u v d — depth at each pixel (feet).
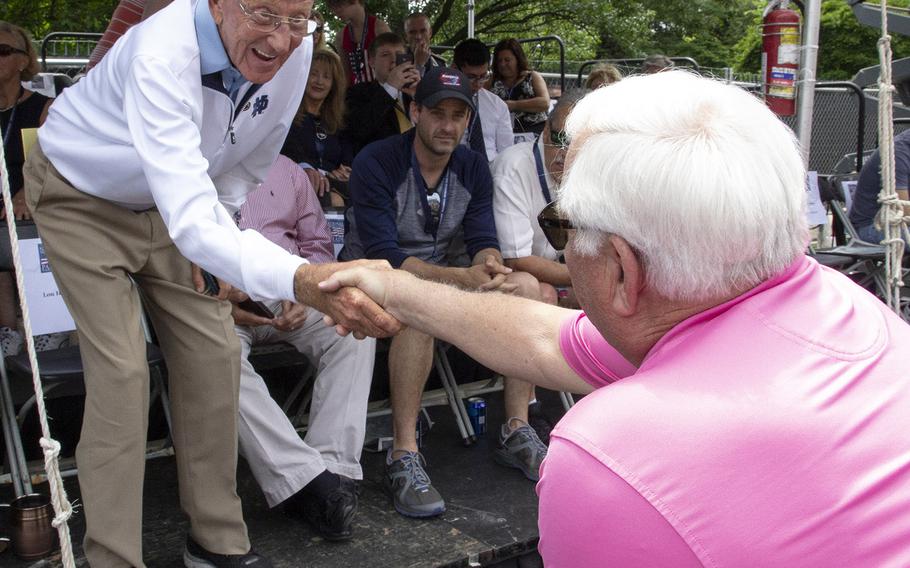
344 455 9.04
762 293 3.51
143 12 7.57
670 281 3.39
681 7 51.31
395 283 5.41
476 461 10.62
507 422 10.52
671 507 3.14
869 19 17.07
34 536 7.86
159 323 7.43
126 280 7.02
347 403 9.10
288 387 11.97
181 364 7.38
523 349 4.99
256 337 9.61
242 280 5.84
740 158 3.24
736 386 3.29
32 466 9.81
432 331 5.32
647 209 3.28
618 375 4.63
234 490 7.64
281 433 8.55
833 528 3.06
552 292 10.94
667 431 3.24
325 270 5.61
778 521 3.08
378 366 12.51
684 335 3.52
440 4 40.50
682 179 3.21
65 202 6.77
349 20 17.99
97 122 6.56
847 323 3.53
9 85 11.45
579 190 3.49
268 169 7.84
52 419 10.53
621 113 3.44
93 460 6.84
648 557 3.16
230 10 6.06
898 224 8.29
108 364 6.77
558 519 3.40
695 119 3.34
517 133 20.13
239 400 8.32
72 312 6.88
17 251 4.65
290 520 8.94
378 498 9.55
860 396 3.28
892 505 3.09
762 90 10.27
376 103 14.82
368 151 10.55
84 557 7.93
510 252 11.04
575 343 4.79
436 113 10.18
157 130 5.96
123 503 6.89
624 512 3.20
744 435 3.17
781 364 3.34
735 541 3.08
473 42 17.66
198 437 7.43
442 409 12.40
